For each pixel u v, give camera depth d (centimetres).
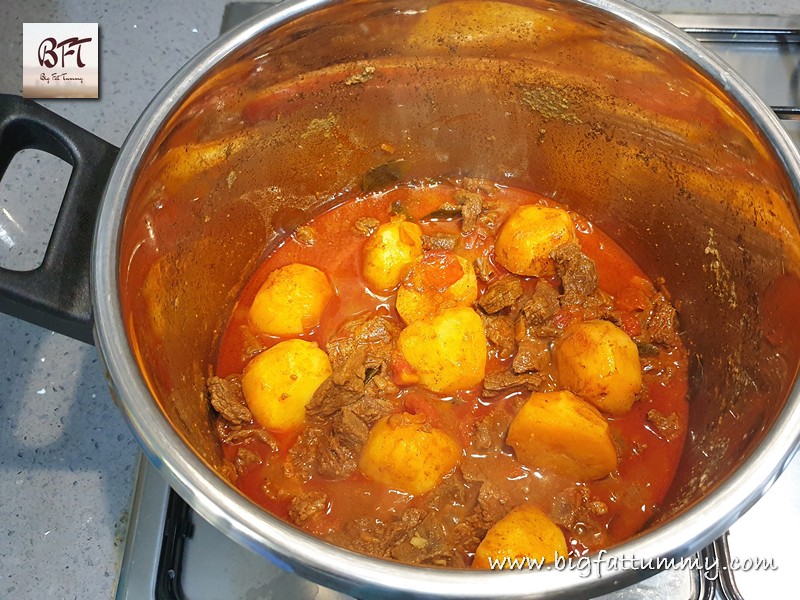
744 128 22
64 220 20
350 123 29
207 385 27
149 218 22
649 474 26
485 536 23
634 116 27
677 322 29
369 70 27
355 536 23
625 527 25
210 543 23
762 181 22
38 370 28
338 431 25
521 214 30
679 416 27
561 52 26
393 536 23
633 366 26
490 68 28
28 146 22
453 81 28
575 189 31
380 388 26
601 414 26
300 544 15
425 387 26
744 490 16
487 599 15
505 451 25
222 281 29
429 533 23
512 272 30
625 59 25
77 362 28
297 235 32
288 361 26
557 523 24
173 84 21
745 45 32
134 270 21
